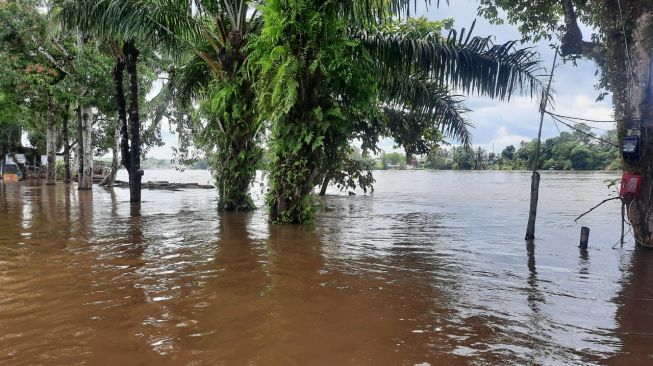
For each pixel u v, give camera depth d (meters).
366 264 5.61
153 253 6.14
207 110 12.15
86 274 4.94
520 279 4.97
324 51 8.49
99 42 17.69
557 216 11.36
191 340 3.15
